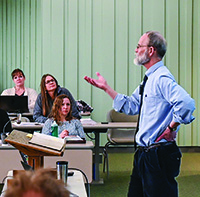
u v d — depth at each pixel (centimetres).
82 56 739
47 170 61
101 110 741
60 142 209
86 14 736
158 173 240
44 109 541
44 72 736
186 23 740
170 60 740
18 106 633
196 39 743
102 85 268
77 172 250
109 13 738
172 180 246
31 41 787
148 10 739
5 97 632
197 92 744
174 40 739
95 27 739
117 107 270
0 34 788
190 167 611
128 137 566
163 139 244
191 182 519
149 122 246
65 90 546
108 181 523
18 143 202
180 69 743
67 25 736
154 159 241
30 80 785
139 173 253
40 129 516
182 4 740
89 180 367
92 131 516
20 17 788
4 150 364
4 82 789
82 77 739
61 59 736
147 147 245
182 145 747
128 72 741
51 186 56
